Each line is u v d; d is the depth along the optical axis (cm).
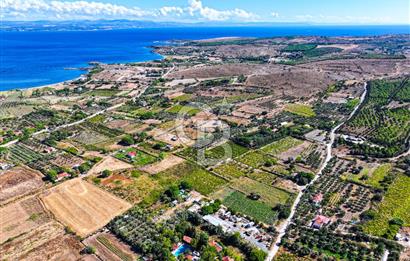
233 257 10600
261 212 13125
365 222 12431
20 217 12794
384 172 16062
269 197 14138
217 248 10994
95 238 11656
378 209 13225
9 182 15212
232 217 12669
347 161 17238
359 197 14062
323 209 13225
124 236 11562
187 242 11294
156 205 13588
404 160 17062
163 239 11244
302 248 11025
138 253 10969
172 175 15862
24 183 15138
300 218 12719
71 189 14650
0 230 12056
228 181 15338
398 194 14225
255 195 14112
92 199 13925
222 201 13838
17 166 16775
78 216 12862
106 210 13212
